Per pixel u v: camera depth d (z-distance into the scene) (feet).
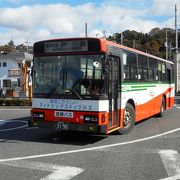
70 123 37.93
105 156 31.83
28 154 32.58
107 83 37.76
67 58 38.70
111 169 27.25
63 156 31.81
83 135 43.73
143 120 59.72
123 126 44.27
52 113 38.86
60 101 38.45
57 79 38.91
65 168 27.53
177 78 190.60
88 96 37.24
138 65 49.70
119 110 42.04
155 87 59.36
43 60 39.88
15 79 233.76
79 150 34.53
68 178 24.85
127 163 29.19
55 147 36.09
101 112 37.04
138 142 38.99
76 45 38.32
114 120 40.68
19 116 67.92
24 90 114.83
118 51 41.45
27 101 91.66
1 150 34.45
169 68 69.97
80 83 37.83
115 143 38.32
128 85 45.06
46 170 26.91
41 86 39.68
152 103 57.82
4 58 238.48
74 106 37.78
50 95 38.99
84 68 37.88
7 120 60.80
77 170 26.94
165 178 24.89
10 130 48.42
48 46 39.60
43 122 39.34
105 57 37.29
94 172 26.37
